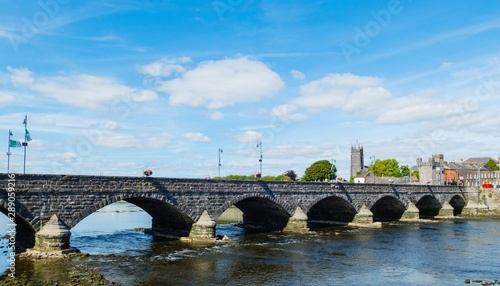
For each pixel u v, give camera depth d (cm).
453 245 6112
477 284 3881
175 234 6359
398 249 5722
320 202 8938
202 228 5878
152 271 4138
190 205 5756
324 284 3803
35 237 4441
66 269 3981
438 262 4872
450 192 11962
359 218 8681
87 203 4681
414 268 4544
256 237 6712
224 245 5756
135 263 4481
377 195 9269
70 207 4562
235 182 6319
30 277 3653
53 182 4444
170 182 5509
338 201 8606
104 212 13812
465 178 19838
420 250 5666
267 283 3803
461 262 4884
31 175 4284
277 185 7050
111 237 6481
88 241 6047
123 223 9394
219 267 4388
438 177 15438
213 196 6025
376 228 8256
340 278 4038
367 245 6019
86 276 3747
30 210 4278
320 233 7312
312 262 4756
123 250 5266
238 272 4188
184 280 3828
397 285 3822
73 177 4594
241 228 8044
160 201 5434
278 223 7681
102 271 4069
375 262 4825
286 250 5484
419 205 11975
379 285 3809
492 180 19675
